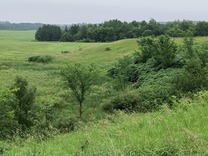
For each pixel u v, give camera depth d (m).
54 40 192.88
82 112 41.56
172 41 55.41
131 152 5.83
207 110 9.34
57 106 43.84
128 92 37.22
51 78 65.25
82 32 174.75
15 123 29.00
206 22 124.50
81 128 11.96
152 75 50.47
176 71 47.31
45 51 125.94
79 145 7.02
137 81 52.28
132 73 54.88
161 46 53.81
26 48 137.50
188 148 5.75
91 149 6.07
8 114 28.97
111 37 164.75
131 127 8.96
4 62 89.31
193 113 9.13
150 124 8.56
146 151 5.87
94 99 46.78
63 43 159.75
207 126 7.45
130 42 101.62
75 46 140.38
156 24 155.75
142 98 34.84
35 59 94.19
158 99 28.39
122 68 54.00
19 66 84.38
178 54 53.38
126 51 92.75
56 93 49.75
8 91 31.00
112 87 51.84
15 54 114.44
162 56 52.12
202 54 41.62
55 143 8.97
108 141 6.87
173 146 5.88
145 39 59.06
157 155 5.74
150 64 54.19
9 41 176.88
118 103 36.00
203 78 27.44
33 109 33.72
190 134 6.16
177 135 6.62
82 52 104.00
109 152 5.76
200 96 11.72
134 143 6.29
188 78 28.23
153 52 54.97
